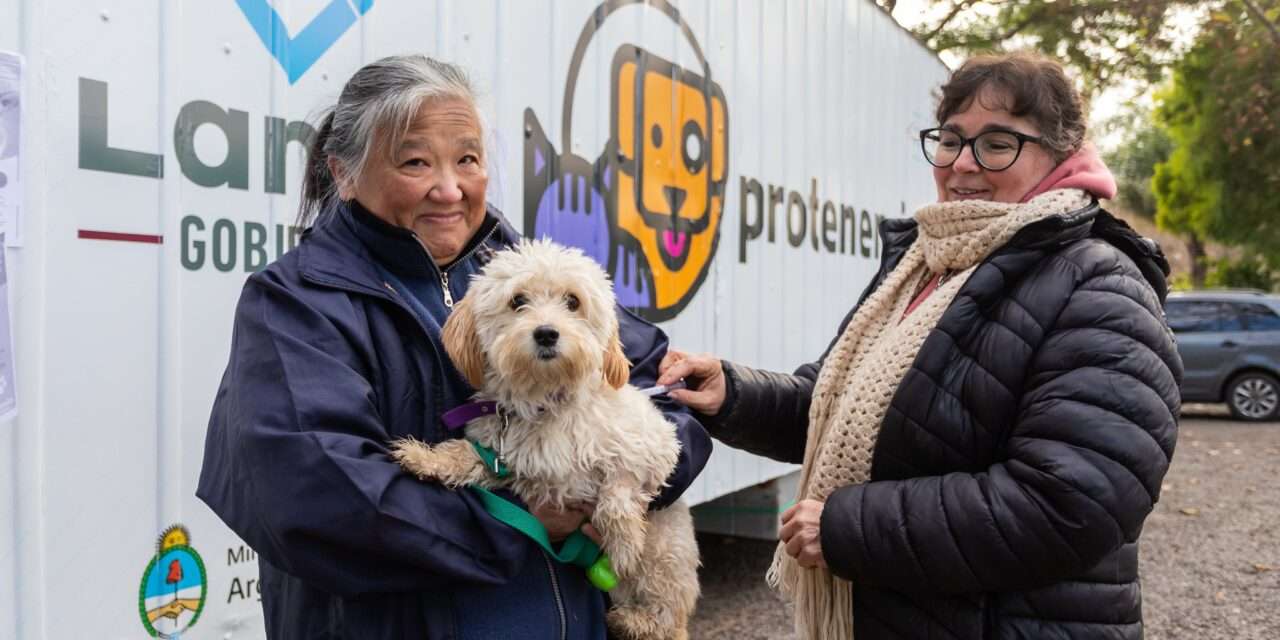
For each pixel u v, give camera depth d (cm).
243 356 143
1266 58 1725
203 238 195
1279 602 529
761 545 629
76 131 172
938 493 164
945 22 1574
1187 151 2236
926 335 182
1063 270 167
